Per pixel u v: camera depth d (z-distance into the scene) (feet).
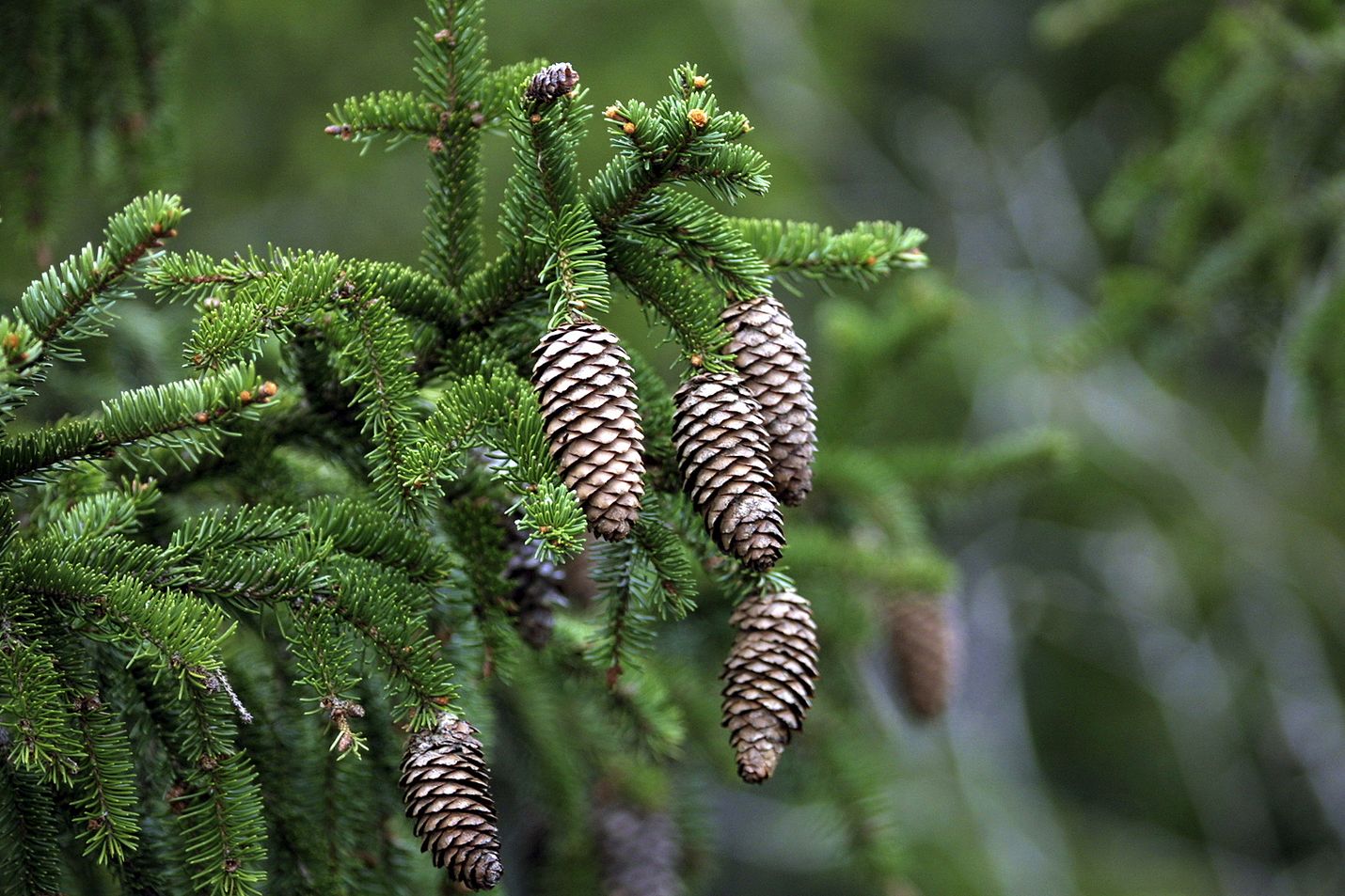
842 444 13.65
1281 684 35.12
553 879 11.46
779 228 10.50
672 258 10.33
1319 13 15.24
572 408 10.01
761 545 10.02
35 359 10.03
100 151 12.24
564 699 11.53
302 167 25.34
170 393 10.13
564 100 10.17
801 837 23.49
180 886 10.21
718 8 30.89
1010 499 35.47
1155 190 16.07
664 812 11.53
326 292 10.21
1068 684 36.32
